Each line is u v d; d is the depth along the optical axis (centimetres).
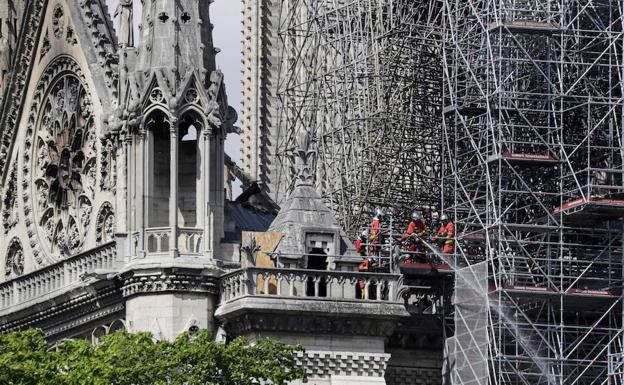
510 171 11656
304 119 13412
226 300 11188
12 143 12631
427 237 11931
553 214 11538
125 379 10056
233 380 10281
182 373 10219
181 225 11388
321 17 13062
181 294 11188
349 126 12519
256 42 14062
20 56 12550
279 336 11081
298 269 11162
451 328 11762
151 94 11350
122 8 11712
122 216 11475
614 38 11556
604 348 11388
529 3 11788
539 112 11700
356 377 11150
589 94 11644
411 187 12512
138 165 11356
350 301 11131
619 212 11525
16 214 12569
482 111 11781
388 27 12606
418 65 12525
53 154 12325
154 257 11231
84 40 12075
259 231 11700
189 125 11450
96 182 11912
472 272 11438
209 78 11406
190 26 11438
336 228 11412
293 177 13325
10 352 10006
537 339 11612
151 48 11400
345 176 12619
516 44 11675
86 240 11981
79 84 12138
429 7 12475
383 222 12394
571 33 11706
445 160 12312
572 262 11731
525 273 11494
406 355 11719
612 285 11669
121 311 11419
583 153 11894
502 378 11350
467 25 12062
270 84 14050
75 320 11725
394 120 12469
